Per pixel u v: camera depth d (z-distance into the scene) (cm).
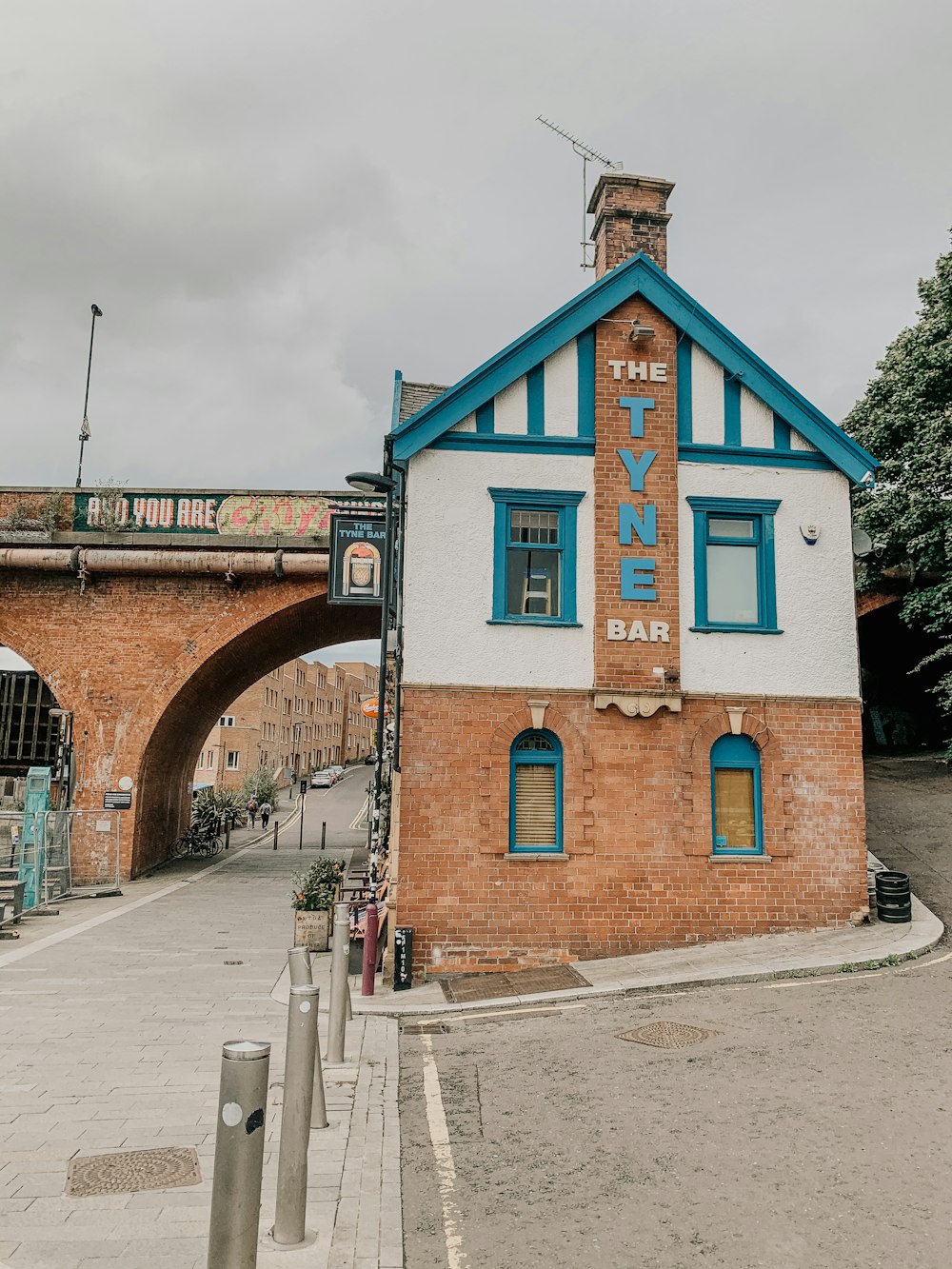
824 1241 450
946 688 2030
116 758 2175
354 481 1291
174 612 2203
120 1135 614
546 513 1277
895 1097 643
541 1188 522
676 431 1291
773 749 1247
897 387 2016
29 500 2202
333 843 3569
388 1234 469
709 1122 611
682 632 1259
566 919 1178
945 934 1199
